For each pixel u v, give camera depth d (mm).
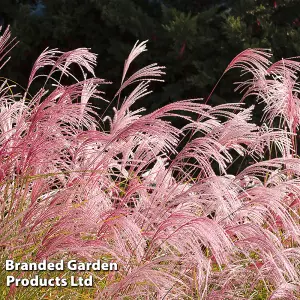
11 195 5062
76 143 5145
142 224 5156
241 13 13023
